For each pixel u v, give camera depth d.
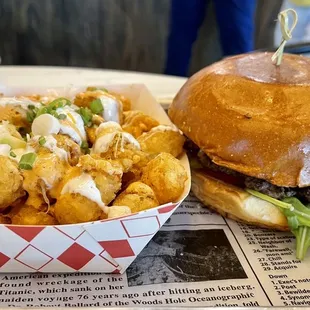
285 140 0.20
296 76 0.22
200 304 0.18
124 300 0.18
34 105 0.23
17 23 0.50
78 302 0.17
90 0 0.50
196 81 0.24
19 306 0.17
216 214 0.23
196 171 0.24
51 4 0.50
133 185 0.19
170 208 0.18
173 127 0.24
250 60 0.24
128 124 0.25
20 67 0.35
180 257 0.20
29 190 0.19
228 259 0.20
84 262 0.18
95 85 0.29
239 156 0.21
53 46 0.52
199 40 0.52
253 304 0.18
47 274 0.19
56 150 0.20
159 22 0.51
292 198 0.21
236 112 0.21
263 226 0.22
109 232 0.17
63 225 0.17
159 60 0.53
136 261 0.20
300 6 0.49
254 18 0.49
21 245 0.17
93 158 0.19
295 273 0.20
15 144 0.20
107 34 0.52
